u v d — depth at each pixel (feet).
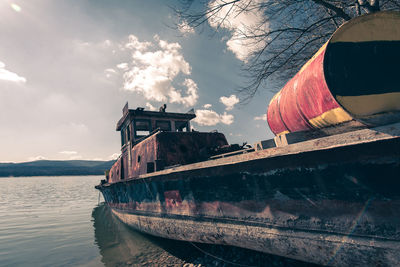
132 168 25.04
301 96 9.62
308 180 8.60
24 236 26.04
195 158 20.80
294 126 11.14
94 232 26.12
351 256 7.83
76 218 37.42
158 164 18.31
